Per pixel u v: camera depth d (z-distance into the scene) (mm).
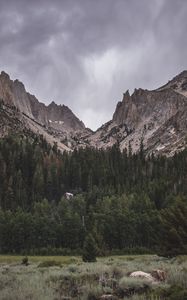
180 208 55906
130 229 126312
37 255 115750
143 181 198125
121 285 18172
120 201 152125
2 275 22922
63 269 28312
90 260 55156
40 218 130375
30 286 17156
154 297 15398
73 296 17234
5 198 175875
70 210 145750
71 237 127625
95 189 182125
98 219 130500
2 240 126750
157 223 118312
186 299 14672
